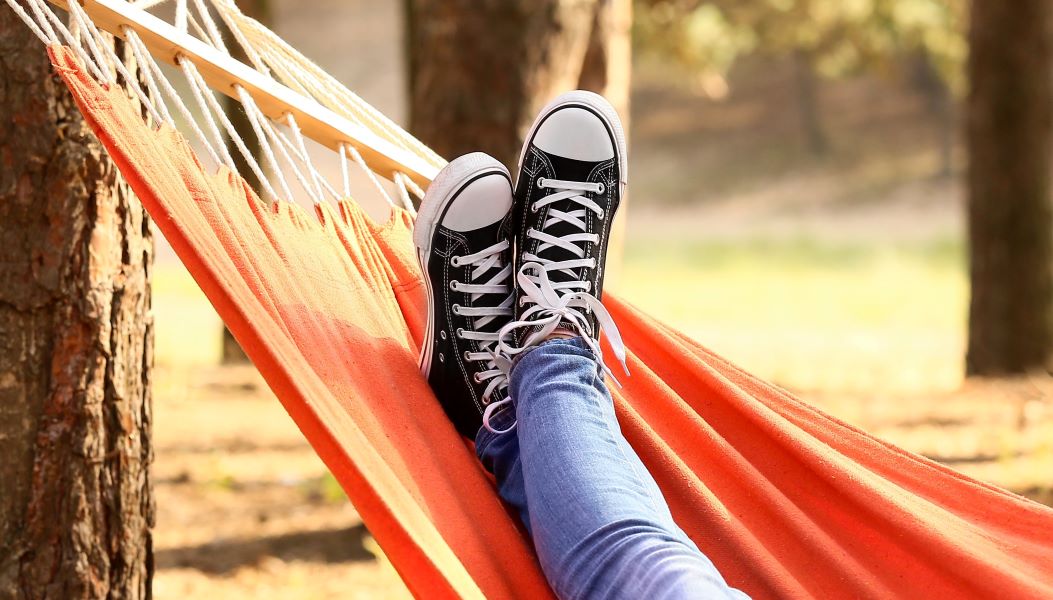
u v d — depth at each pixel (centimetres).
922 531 187
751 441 209
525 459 175
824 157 3144
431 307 203
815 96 3300
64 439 227
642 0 1205
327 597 367
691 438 205
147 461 243
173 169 190
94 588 231
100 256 226
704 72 1339
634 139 3316
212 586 374
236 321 168
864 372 943
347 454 160
